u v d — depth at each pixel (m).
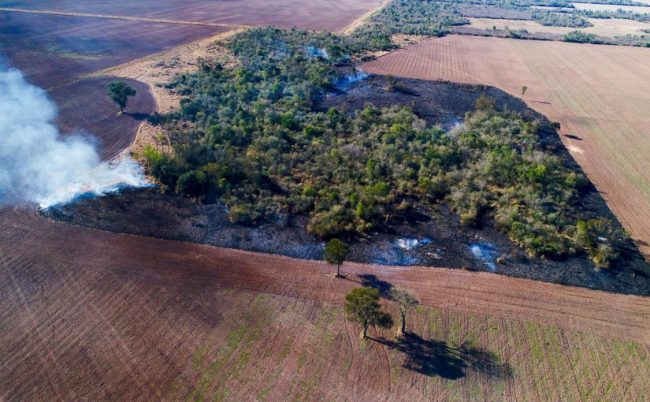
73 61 90.44
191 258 39.78
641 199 50.84
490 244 42.94
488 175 52.97
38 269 38.00
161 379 29.36
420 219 46.31
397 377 29.83
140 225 43.62
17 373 29.58
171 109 68.50
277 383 29.22
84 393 28.41
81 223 43.50
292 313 34.47
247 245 41.66
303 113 68.06
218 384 29.09
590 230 44.09
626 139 65.38
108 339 32.03
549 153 59.81
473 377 30.05
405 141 59.69
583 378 30.25
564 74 93.62
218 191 48.88
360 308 30.59
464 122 68.69
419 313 34.72
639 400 28.91
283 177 51.78
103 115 66.44
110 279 37.25
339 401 28.22
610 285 38.22
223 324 33.41
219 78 80.69
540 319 34.62
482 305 35.75
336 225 43.56
